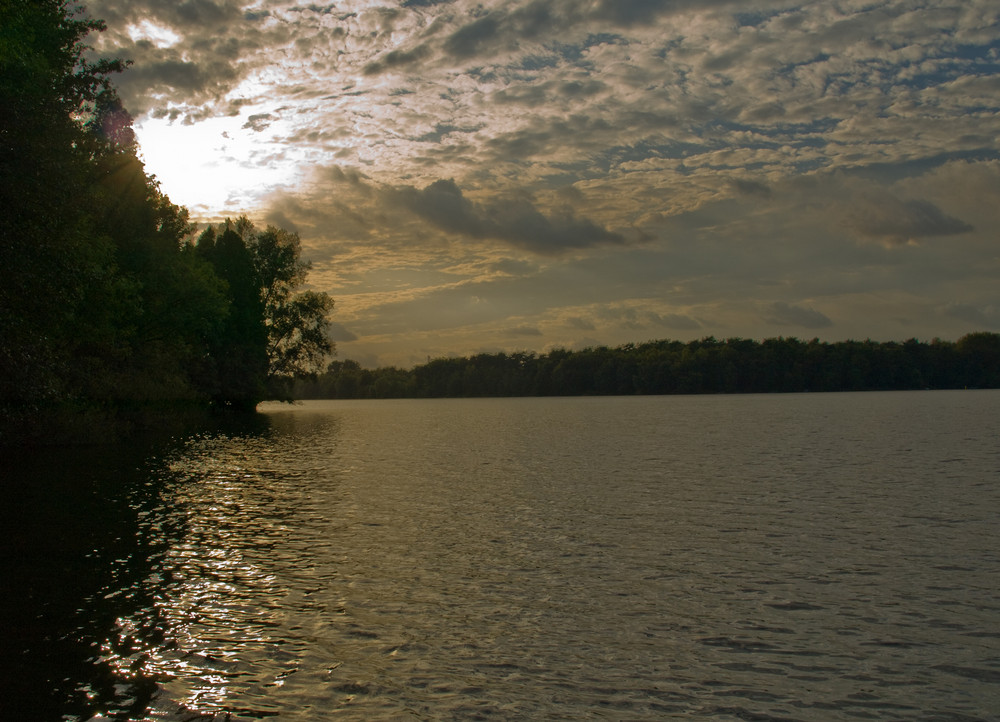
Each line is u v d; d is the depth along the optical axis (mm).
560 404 160500
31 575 13156
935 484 25578
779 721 8195
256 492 23672
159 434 47625
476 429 65062
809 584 13273
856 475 28172
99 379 40344
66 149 26516
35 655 9586
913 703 8656
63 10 33625
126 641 10117
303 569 14008
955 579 13602
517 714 8242
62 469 27375
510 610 11742
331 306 86562
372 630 10781
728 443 43938
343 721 8008
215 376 69688
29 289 23984
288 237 85188
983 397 140000
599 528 18078
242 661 9562
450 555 15258
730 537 17016
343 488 24922
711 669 9531
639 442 46000
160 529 17219
